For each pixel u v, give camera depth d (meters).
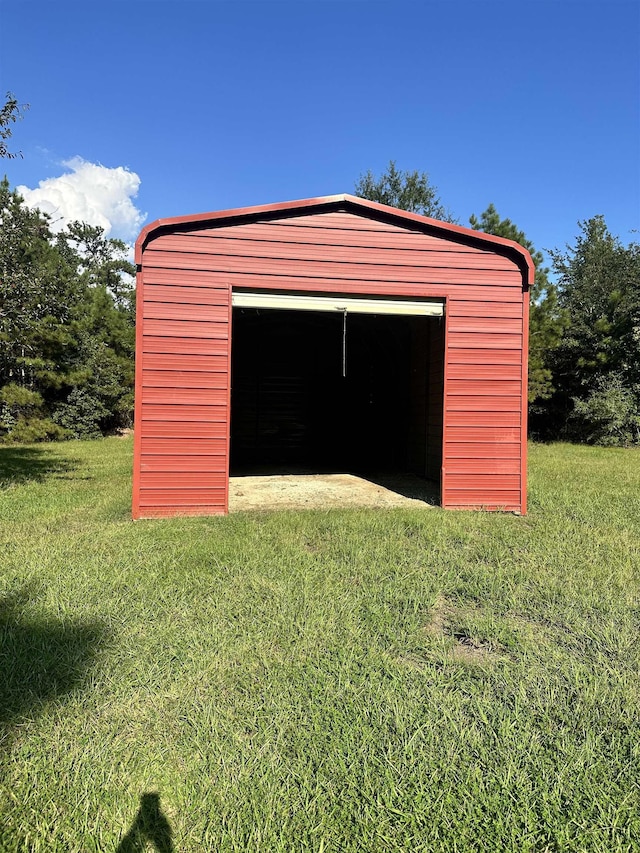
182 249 5.60
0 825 1.60
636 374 16.02
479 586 3.52
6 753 1.89
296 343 12.46
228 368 5.70
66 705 2.15
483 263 6.18
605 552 4.34
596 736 2.02
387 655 2.59
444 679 2.39
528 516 5.84
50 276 8.15
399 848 1.53
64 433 15.91
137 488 5.52
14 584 3.42
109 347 18.53
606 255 18.25
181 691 2.26
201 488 5.68
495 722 2.09
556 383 17.30
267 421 12.42
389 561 4.01
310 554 4.15
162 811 1.66
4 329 7.71
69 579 3.50
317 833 1.57
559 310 16.58
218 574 3.64
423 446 8.98
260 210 5.67
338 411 12.61
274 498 7.02
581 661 2.60
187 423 5.64
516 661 2.59
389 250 6.00
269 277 5.77
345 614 3.04
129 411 18.83
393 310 6.05
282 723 2.05
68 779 1.77
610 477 8.75
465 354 6.16
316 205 5.81
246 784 1.75
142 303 5.54
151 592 3.32
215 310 5.67
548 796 1.71
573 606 3.23
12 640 2.65
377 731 2.02
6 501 6.18
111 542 4.43
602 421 15.59
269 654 2.57
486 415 6.18
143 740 1.96
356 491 7.63
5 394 14.31
